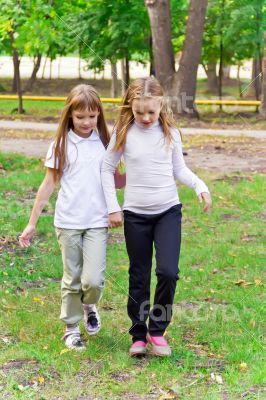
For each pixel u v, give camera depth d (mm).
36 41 28453
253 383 6020
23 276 9242
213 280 9148
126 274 9258
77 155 6699
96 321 7051
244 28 38000
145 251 6648
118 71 72250
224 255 10312
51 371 6289
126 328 7402
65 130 6699
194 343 7047
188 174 6699
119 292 8594
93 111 6625
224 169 18875
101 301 8258
